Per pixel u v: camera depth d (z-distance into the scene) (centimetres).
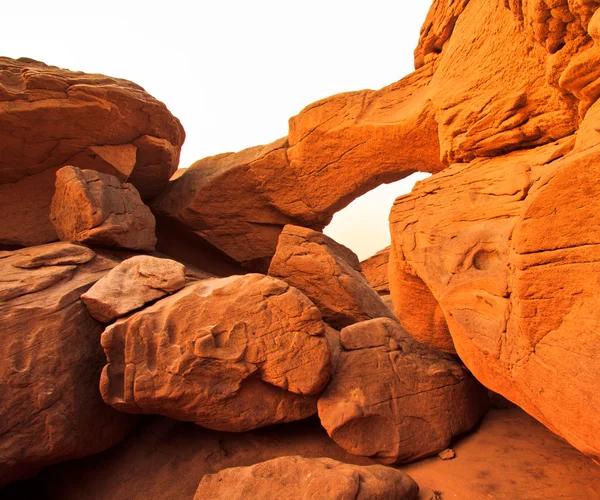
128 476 432
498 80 414
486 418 481
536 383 245
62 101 746
